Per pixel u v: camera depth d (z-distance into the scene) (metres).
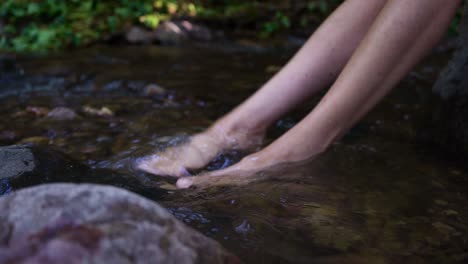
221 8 5.88
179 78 3.09
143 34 4.70
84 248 0.68
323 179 1.44
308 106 2.30
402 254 1.02
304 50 1.73
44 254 0.67
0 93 2.68
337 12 1.71
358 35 1.67
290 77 1.72
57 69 3.33
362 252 1.03
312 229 1.13
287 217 1.19
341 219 1.18
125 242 0.70
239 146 1.71
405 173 1.51
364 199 1.31
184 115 2.19
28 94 2.66
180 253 0.75
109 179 1.40
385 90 1.44
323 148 1.51
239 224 1.15
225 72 3.34
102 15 5.48
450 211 1.24
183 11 5.62
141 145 1.73
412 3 1.37
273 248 1.03
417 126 2.00
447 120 1.89
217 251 0.84
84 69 3.36
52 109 2.29
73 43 4.50
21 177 1.25
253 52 4.37
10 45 4.49
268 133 1.90
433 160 1.63
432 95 2.11
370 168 1.54
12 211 0.76
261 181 1.42
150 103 2.43
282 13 5.83
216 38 4.96
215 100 2.51
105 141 1.80
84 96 2.60
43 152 1.38
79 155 1.64
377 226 1.15
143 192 1.34
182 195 1.33
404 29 1.37
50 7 5.36
